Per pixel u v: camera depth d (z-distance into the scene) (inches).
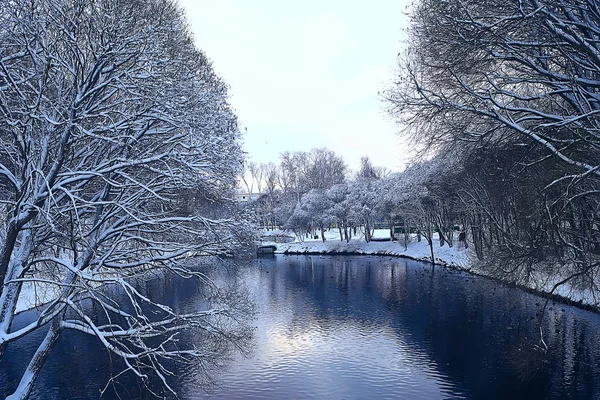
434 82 608.4
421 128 636.7
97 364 788.6
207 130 557.6
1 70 442.9
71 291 502.0
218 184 640.4
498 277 877.2
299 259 2484.0
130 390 686.5
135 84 486.0
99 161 574.6
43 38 481.7
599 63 458.9
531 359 687.1
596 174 485.7
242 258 719.7
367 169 4175.7
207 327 588.1
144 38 490.6
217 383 716.7
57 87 490.9
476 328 962.7
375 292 1418.6
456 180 1107.3
